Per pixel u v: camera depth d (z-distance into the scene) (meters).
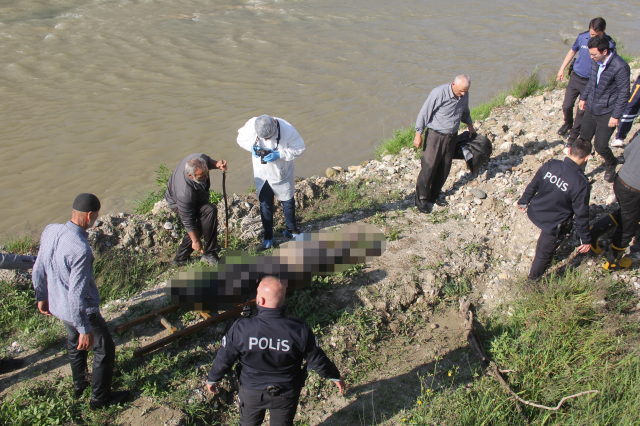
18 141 10.94
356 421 4.13
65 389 4.09
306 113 12.07
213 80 14.34
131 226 6.24
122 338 4.59
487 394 4.12
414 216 6.51
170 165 9.91
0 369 4.30
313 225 6.66
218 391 4.16
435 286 5.29
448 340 4.86
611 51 5.43
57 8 22.64
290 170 5.62
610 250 5.28
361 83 13.89
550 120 8.28
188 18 20.94
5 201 8.90
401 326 5.00
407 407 4.23
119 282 5.63
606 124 5.79
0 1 23.62
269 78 14.43
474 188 6.61
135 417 3.91
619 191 4.73
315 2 23.44
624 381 4.07
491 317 5.09
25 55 16.42
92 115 12.16
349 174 8.20
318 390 4.35
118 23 20.22
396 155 8.59
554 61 15.20
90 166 9.98
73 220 3.52
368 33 18.58
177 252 5.96
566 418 3.98
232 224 6.57
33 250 6.12
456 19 20.33
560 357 4.42
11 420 3.79
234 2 23.69
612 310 4.84
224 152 10.38
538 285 4.99
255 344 3.18
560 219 4.64
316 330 4.76
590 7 22.11
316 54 16.42
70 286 3.36
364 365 4.60
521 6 22.33
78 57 16.34
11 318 4.95
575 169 4.44
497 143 7.79
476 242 5.83
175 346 4.50
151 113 12.25
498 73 14.29
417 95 12.96
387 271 5.40
